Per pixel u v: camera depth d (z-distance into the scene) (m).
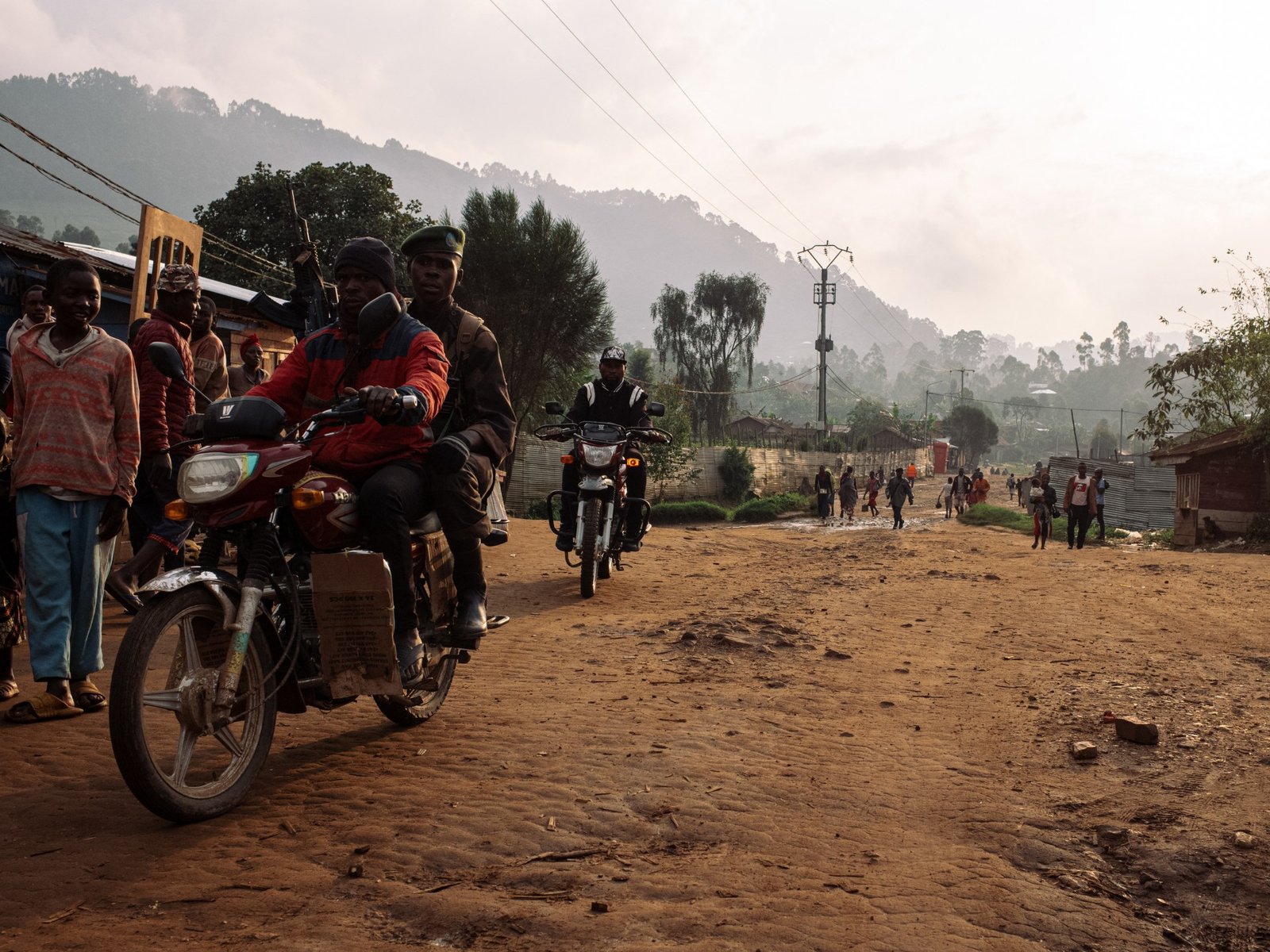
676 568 11.80
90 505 4.52
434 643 4.21
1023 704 5.39
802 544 17.02
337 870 2.92
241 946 2.44
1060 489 36.00
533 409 28.70
